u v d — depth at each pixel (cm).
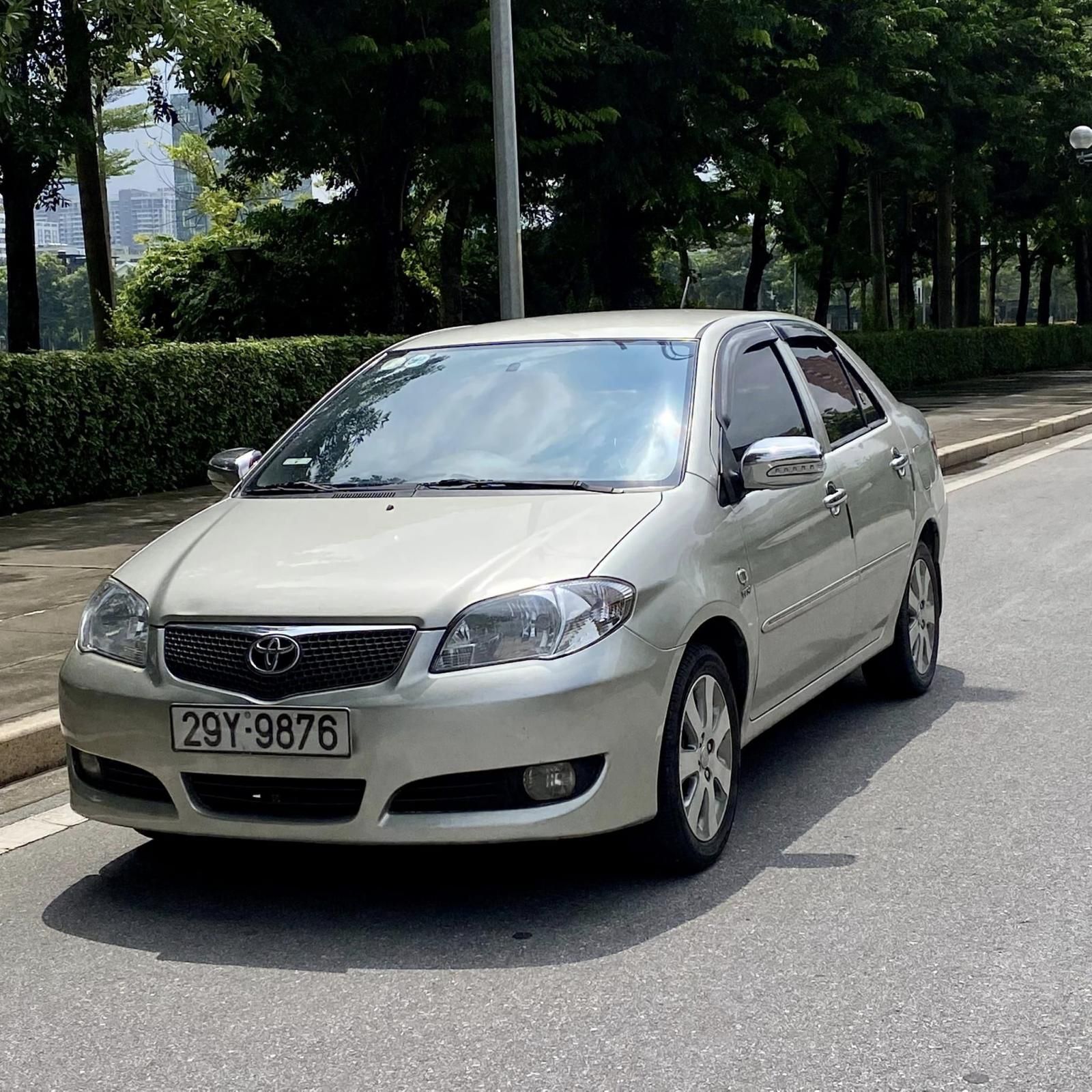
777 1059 341
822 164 3256
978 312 5306
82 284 8994
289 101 2027
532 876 472
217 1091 335
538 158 2552
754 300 3594
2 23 1252
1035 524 1263
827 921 427
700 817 470
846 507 593
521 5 2178
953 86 3519
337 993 388
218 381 1612
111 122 3050
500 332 598
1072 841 491
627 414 527
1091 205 4616
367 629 421
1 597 940
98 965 413
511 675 415
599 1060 343
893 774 574
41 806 575
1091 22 4200
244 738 424
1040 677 726
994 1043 347
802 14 2847
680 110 2617
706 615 465
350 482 530
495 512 474
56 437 1421
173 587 454
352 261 2588
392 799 418
